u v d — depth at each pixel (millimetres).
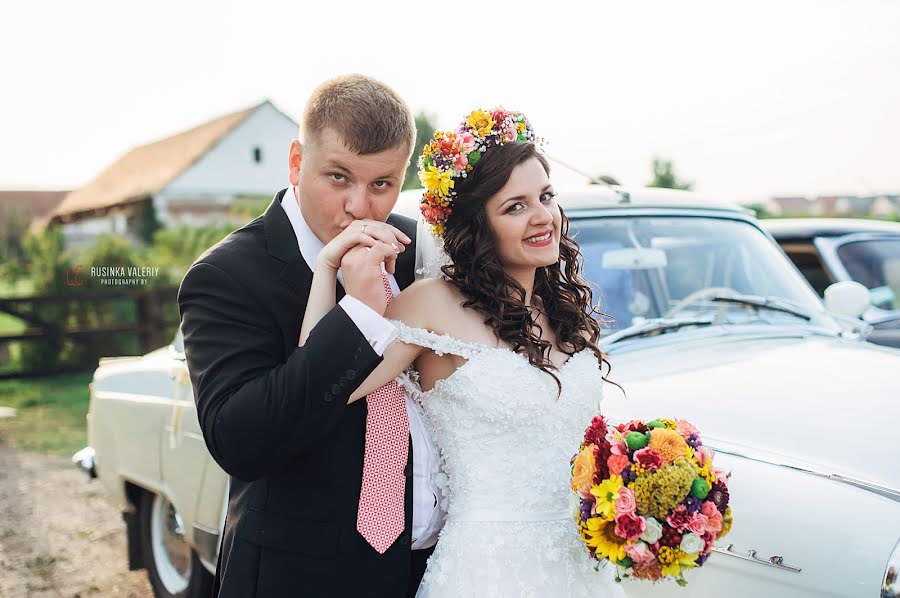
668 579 2283
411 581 2141
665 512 1810
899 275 6152
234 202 38812
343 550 1908
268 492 1958
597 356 2232
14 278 13688
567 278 2301
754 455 2316
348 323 1753
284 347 1964
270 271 1981
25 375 11477
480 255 2064
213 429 1793
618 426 1942
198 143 39750
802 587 2086
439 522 2111
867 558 2023
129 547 4340
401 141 1855
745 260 3715
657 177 17203
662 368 2949
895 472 2184
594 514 1871
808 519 2131
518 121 2115
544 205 2102
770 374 2859
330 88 1864
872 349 3262
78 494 6016
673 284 3420
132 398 4117
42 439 7754
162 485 3834
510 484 2031
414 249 2363
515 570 1993
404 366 2008
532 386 2027
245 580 1941
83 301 12398
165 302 12359
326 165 1852
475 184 2064
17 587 4340
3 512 5613
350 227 1847
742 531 2207
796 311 3596
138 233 37125
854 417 2465
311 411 1746
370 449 1945
